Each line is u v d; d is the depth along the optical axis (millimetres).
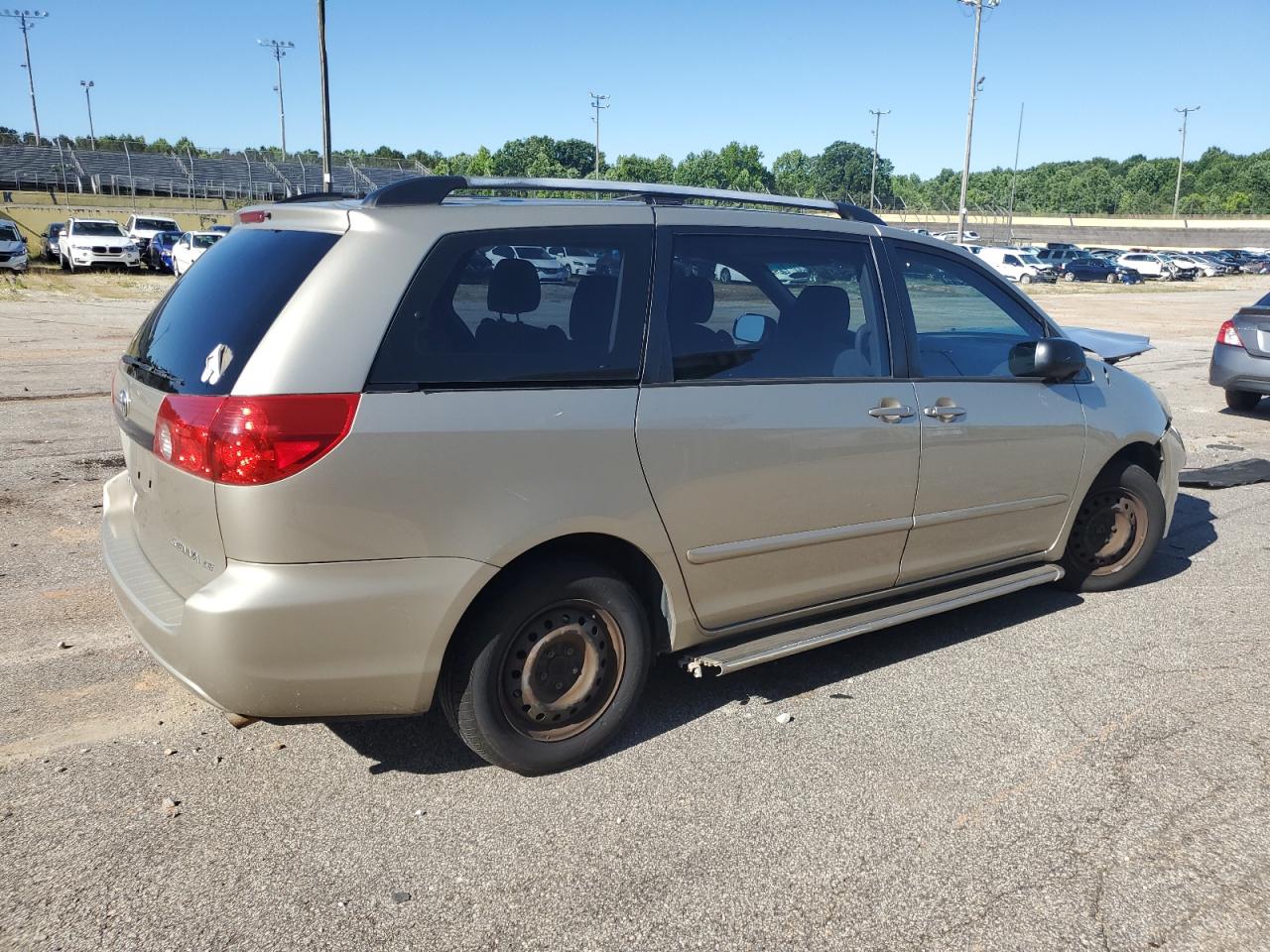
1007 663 4312
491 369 3045
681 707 3873
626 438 3244
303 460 2746
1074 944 2602
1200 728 3750
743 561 3623
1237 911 2738
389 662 2943
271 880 2789
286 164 66688
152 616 2982
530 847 2965
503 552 3037
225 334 2955
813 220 3912
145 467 3201
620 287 3334
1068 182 156250
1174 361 16172
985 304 4453
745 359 3598
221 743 3529
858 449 3822
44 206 54469
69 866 2824
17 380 11172
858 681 4117
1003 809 3199
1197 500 7250
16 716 3666
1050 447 4543
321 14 30062
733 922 2660
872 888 2811
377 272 2930
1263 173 141500
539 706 3295
